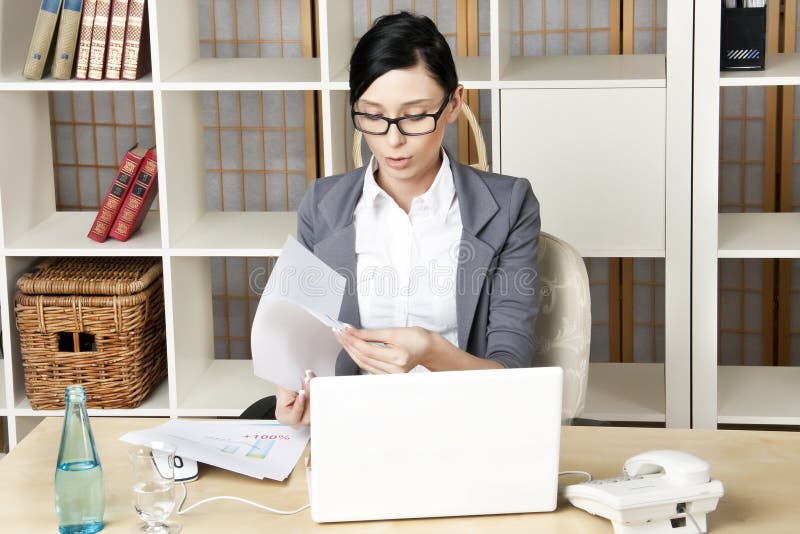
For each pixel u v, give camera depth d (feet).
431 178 6.60
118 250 9.23
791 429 11.03
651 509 4.59
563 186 8.95
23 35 9.65
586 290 6.77
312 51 10.91
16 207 9.61
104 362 9.37
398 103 5.80
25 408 9.62
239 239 9.48
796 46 10.32
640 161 8.83
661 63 9.59
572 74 9.07
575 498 4.83
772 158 10.69
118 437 5.75
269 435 5.68
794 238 9.23
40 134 10.17
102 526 4.74
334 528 4.72
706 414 9.17
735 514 4.80
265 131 11.19
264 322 5.44
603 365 10.75
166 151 9.12
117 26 8.99
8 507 4.96
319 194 6.84
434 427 4.65
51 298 9.28
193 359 10.00
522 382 4.63
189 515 4.87
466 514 4.78
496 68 8.79
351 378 4.59
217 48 10.98
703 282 8.98
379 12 10.77
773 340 11.09
